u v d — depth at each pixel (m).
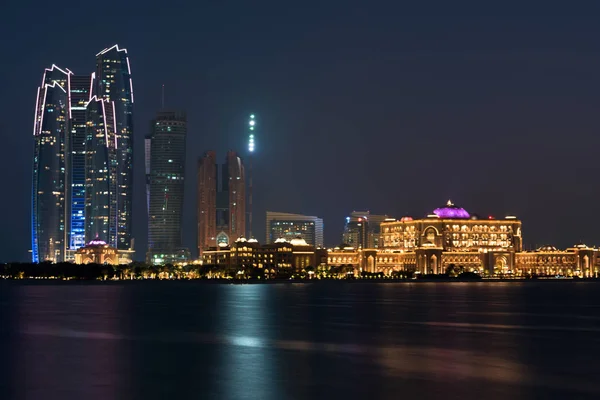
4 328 167.62
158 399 90.06
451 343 138.62
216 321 185.00
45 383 99.31
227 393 93.06
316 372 106.62
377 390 94.38
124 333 156.62
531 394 92.38
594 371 107.56
